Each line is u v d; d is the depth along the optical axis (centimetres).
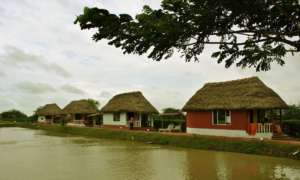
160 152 2712
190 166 1997
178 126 4222
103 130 4691
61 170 1881
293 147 2325
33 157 2452
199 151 2761
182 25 558
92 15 559
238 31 602
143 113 4869
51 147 3197
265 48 647
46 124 7569
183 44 602
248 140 2689
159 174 1747
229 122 3134
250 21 589
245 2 541
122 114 4934
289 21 591
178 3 554
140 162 2169
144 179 1623
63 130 5809
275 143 2464
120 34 583
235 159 2264
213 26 578
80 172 1816
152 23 544
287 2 557
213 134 3262
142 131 4147
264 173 1750
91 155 2548
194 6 554
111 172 1808
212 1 539
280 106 2880
